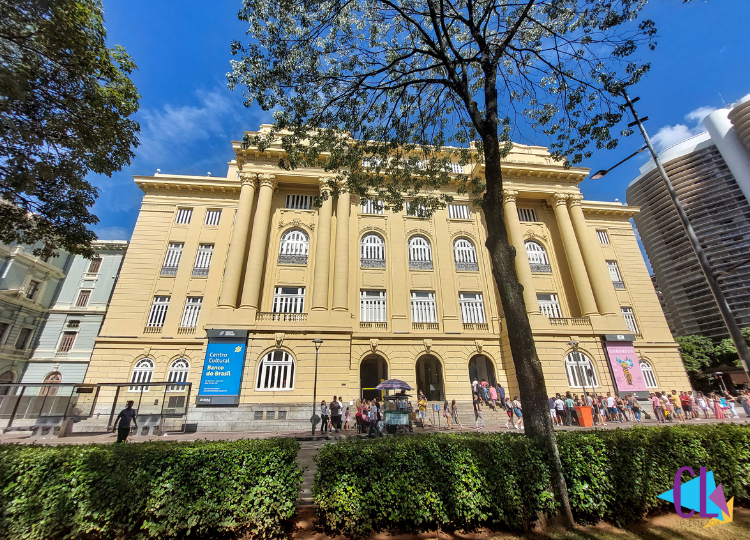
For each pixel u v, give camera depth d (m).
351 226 25.42
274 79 9.34
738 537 4.83
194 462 5.03
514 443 5.51
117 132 10.22
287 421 18.45
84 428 19.08
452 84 9.12
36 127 8.69
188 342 23.77
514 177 28.25
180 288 25.19
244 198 24.11
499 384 22.59
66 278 35.66
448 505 5.04
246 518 4.88
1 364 30.73
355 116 11.11
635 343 27.77
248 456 5.17
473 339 23.62
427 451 5.34
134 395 21.19
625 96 11.17
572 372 22.78
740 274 60.00
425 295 24.84
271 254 23.91
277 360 19.86
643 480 5.46
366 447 5.45
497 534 5.00
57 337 33.50
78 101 9.23
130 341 23.38
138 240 26.16
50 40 8.36
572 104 9.90
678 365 27.42
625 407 20.69
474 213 27.44
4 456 5.00
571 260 26.41
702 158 64.19
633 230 32.12
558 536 4.87
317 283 22.05
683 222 10.70
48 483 4.86
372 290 24.25
